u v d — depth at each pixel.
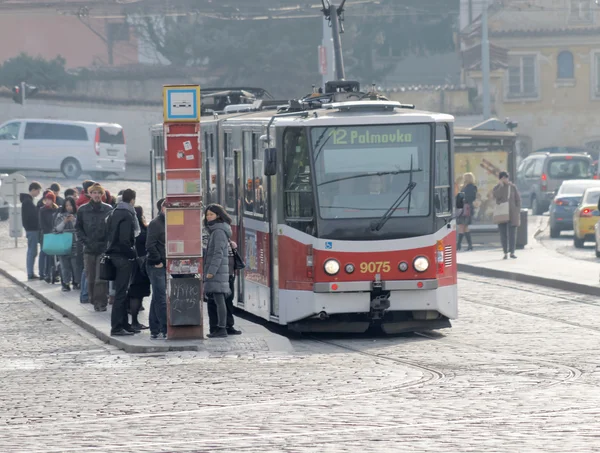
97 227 50.47
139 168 155.88
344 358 35.66
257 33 160.38
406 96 156.88
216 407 26.48
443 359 34.88
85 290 53.38
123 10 163.62
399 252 40.28
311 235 40.31
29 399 28.66
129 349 38.72
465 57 166.00
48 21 186.25
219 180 49.53
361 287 40.03
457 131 84.94
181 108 39.22
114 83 162.25
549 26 171.38
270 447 21.06
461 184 85.62
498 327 43.62
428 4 179.12
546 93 171.25
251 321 46.88
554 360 34.16
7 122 131.75
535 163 120.12
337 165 40.53
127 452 21.02
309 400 27.08
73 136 130.88
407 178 40.69
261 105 51.44
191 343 39.06
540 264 68.75
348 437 21.89
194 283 39.75
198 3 160.50
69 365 35.62
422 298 40.59
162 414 25.64
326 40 108.00
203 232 50.56
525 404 25.66
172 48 163.12
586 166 116.94
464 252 79.69
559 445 20.59
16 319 50.12
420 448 20.59
